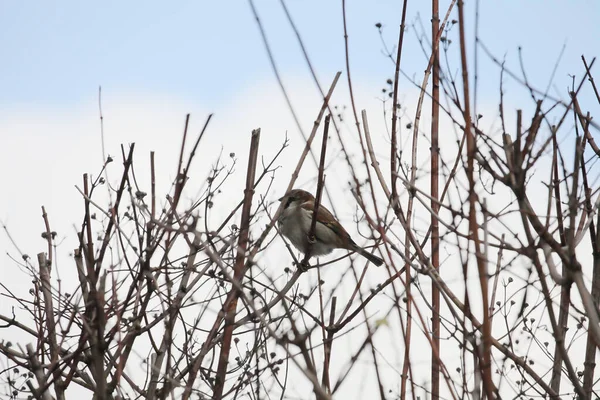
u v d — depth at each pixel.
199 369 10.58
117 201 9.90
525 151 8.22
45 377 9.33
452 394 7.97
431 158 10.75
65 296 10.91
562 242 8.99
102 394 8.60
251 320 10.29
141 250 9.91
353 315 10.41
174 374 10.13
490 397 7.61
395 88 10.56
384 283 10.23
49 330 10.40
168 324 10.08
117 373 8.83
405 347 8.59
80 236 9.67
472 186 8.12
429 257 10.43
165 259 10.30
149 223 9.92
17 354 10.61
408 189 10.06
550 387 9.76
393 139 10.37
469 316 8.56
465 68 8.28
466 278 8.47
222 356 10.34
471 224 8.08
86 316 10.27
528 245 8.26
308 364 6.70
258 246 10.74
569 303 8.40
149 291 10.05
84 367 11.51
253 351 10.23
